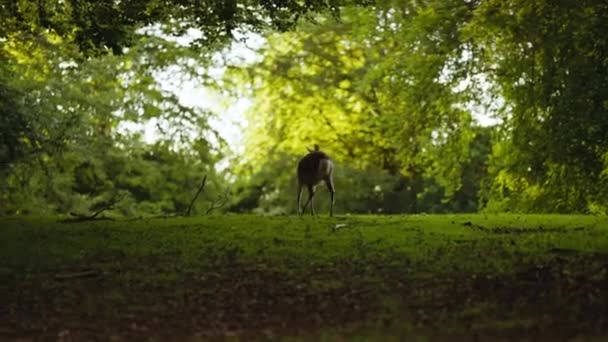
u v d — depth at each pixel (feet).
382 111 119.44
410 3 97.91
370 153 130.31
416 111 90.79
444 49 85.20
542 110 82.07
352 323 33.99
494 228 57.52
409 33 88.07
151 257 49.42
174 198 124.77
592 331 30.73
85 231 59.06
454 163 95.25
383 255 47.24
